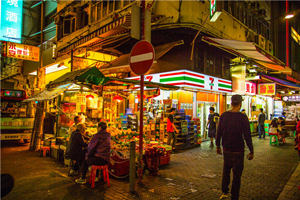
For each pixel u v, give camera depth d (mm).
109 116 10141
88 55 13109
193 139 10273
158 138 9695
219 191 4672
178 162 7250
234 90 14406
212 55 13055
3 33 12461
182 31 10203
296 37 25094
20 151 9164
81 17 14086
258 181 5340
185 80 10312
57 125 9461
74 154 5133
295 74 20516
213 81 12578
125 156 5664
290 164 7070
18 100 11406
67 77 6043
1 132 10156
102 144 4871
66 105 10180
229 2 13164
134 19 4992
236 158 3742
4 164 6852
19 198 4215
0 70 23969
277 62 11234
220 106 13781
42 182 5172
